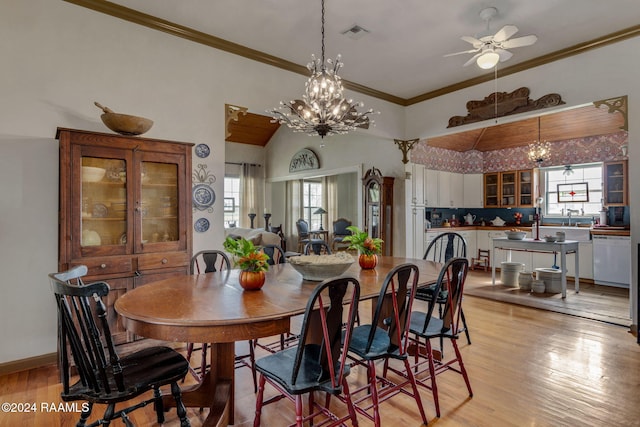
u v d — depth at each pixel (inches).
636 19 131.4
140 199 113.3
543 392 91.6
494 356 114.1
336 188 412.2
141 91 128.0
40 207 109.4
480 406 85.6
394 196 238.4
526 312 161.9
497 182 283.1
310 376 63.7
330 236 399.2
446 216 288.0
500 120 179.9
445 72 181.2
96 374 66.9
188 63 138.9
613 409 83.4
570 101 155.6
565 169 254.1
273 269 112.6
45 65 110.5
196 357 116.3
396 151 237.9
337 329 62.6
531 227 259.0
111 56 122.1
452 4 120.6
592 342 125.3
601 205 235.6
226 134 148.9
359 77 187.3
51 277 63.1
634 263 134.3
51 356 110.8
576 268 194.5
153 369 68.6
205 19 130.3
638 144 136.9
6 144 104.5
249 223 387.9
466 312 162.2
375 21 131.6
